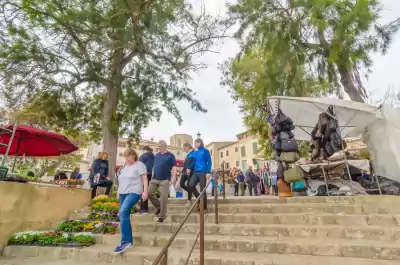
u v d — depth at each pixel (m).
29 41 10.57
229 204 6.05
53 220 5.93
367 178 7.53
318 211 5.15
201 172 5.84
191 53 13.87
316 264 3.17
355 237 3.98
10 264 3.89
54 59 10.87
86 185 11.95
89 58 11.73
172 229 5.00
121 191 4.20
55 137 7.39
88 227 5.23
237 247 3.94
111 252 4.03
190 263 3.54
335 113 7.07
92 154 32.53
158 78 13.59
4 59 10.28
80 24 10.68
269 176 14.93
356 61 11.24
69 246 4.46
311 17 11.18
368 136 7.40
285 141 6.85
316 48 11.84
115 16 11.48
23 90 10.93
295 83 13.16
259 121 16.98
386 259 3.31
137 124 13.31
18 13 10.20
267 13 12.72
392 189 6.48
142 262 3.82
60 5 10.25
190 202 6.48
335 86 12.71
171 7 11.77
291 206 5.32
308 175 7.68
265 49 12.88
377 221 4.32
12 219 4.98
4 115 14.00
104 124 12.02
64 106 12.83
